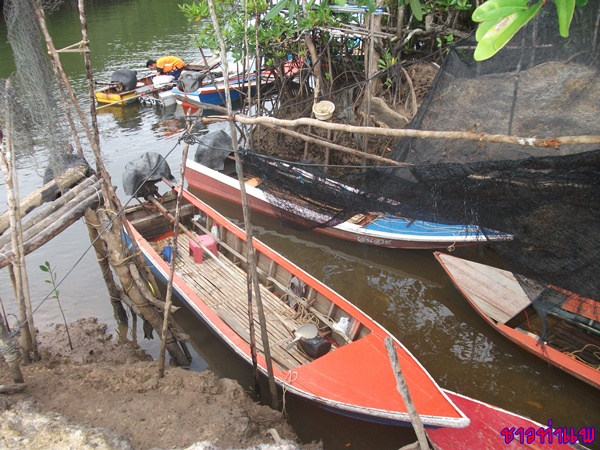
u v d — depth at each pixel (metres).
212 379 5.20
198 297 6.69
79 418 4.49
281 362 5.95
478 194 3.70
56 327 6.92
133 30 22.86
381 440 5.40
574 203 3.21
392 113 9.31
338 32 10.05
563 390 6.04
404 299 7.74
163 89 16.06
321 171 5.46
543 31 4.72
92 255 8.66
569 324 6.59
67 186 5.88
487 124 4.94
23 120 5.23
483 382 6.23
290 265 7.04
